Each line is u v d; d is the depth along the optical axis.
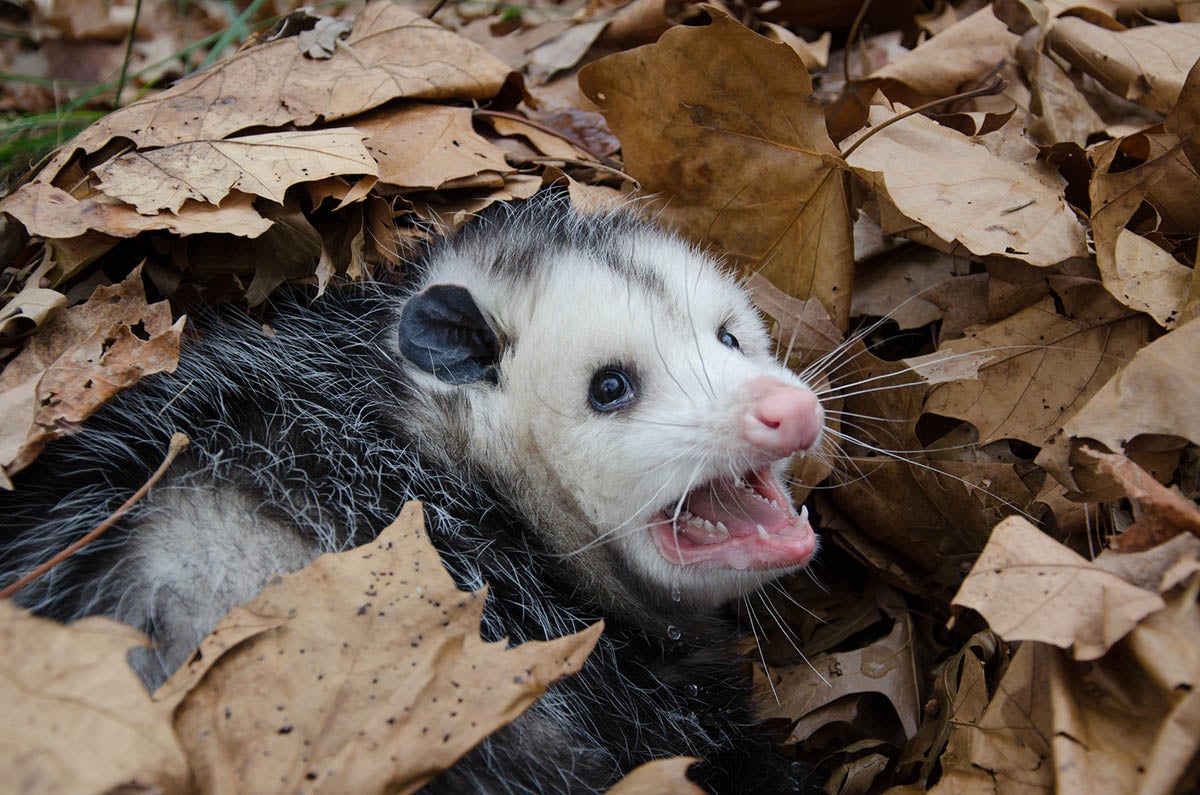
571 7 0.57
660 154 0.38
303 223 0.34
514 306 0.33
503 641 0.27
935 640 0.37
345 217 0.36
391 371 0.34
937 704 0.34
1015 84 0.42
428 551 0.28
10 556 0.30
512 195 0.38
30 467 0.31
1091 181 0.34
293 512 0.31
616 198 0.39
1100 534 0.32
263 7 0.62
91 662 0.25
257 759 0.25
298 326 0.35
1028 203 0.35
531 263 0.33
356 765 0.25
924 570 0.37
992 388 0.35
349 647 0.27
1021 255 0.34
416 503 0.29
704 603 0.34
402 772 0.26
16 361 0.32
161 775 0.24
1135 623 0.26
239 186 0.33
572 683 0.32
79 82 0.57
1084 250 0.34
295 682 0.26
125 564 0.29
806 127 0.36
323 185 0.34
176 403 0.33
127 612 0.29
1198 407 0.30
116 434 0.32
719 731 0.35
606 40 0.49
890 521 0.37
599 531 0.33
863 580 0.38
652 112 0.38
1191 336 0.30
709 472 0.31
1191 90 0.34
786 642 0.38
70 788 0.24
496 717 0.26
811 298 0.38
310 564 0.28
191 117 0.36
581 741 0.32
